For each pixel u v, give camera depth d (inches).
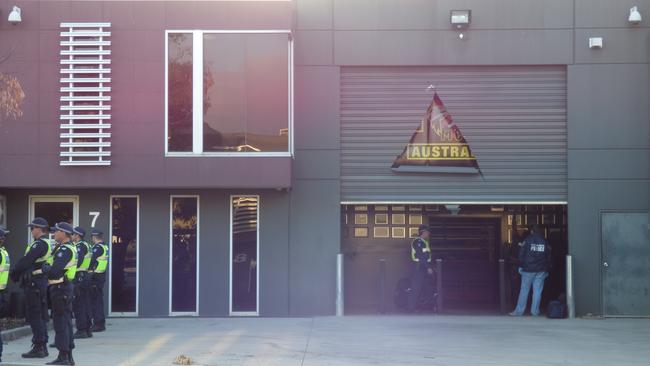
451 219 783.1
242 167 630.5
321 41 669.9
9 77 626.5
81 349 480.1
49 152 628.4
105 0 635.5
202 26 636.1
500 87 672.4
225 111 633.6
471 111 671.8
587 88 667.4
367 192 671.1
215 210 668.1
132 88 632.4
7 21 631.2
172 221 669.3
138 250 665.6
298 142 668.1
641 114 665.0
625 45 666.8
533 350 484.4
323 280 665.0
